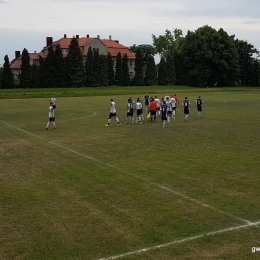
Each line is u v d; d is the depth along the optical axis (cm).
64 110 3956
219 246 798
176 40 12888
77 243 818
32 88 8306
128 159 1611
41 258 755
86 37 11562
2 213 998
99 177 1330
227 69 10050
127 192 1159
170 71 10194
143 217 958
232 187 1196
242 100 5438
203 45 9681
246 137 2158
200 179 1288
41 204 1065
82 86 8962
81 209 1020
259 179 1281
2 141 2103
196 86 10119
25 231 882
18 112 3797
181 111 3797
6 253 777
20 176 1363
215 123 2827
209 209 1006
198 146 1891
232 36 10725
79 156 1686
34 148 1889
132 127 2653
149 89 8669
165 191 1162
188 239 830
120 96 6619
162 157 1641
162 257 754
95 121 3011
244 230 875
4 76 8212
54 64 8669
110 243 816
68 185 1242
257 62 10275
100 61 9225
